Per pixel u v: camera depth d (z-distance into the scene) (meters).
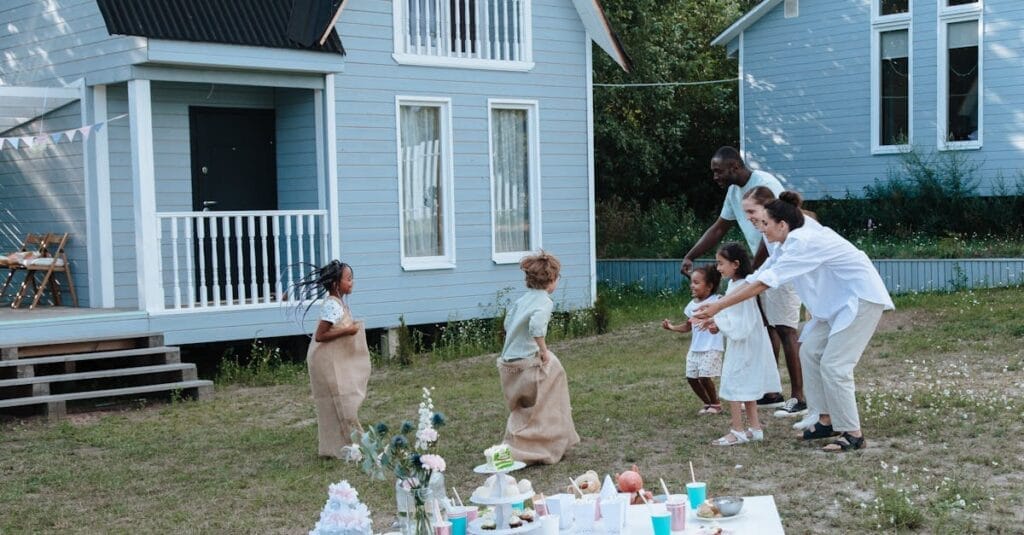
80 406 12.25
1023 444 8.45
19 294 14.43
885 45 23.22
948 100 22.42
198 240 15.10
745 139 25.39
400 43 15.80
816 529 6.68
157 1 13.40
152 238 13.48
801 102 24.44
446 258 16.42
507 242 17.27
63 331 12.80
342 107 15.25
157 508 7.85
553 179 17.66
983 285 18.70
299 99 15.50
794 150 24.62
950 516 6.74
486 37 16.81
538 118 17.41
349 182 15.34
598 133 28.70
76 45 14.22
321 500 7.85
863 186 23.50
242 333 14.16
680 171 32.16
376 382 13.63
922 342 13.95
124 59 13.48
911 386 11.10
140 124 13.42
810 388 8.87
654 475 8.09
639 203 30.78
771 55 24.83
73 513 7.81
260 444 9.85
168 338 13.54
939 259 19.19
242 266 14.11
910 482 7.50
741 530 5.08
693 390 10.66
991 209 21.55
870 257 20.44
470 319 16.67
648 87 29.30
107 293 14.20
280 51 14.28
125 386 13.07
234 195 15.59
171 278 15.01
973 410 9.68
